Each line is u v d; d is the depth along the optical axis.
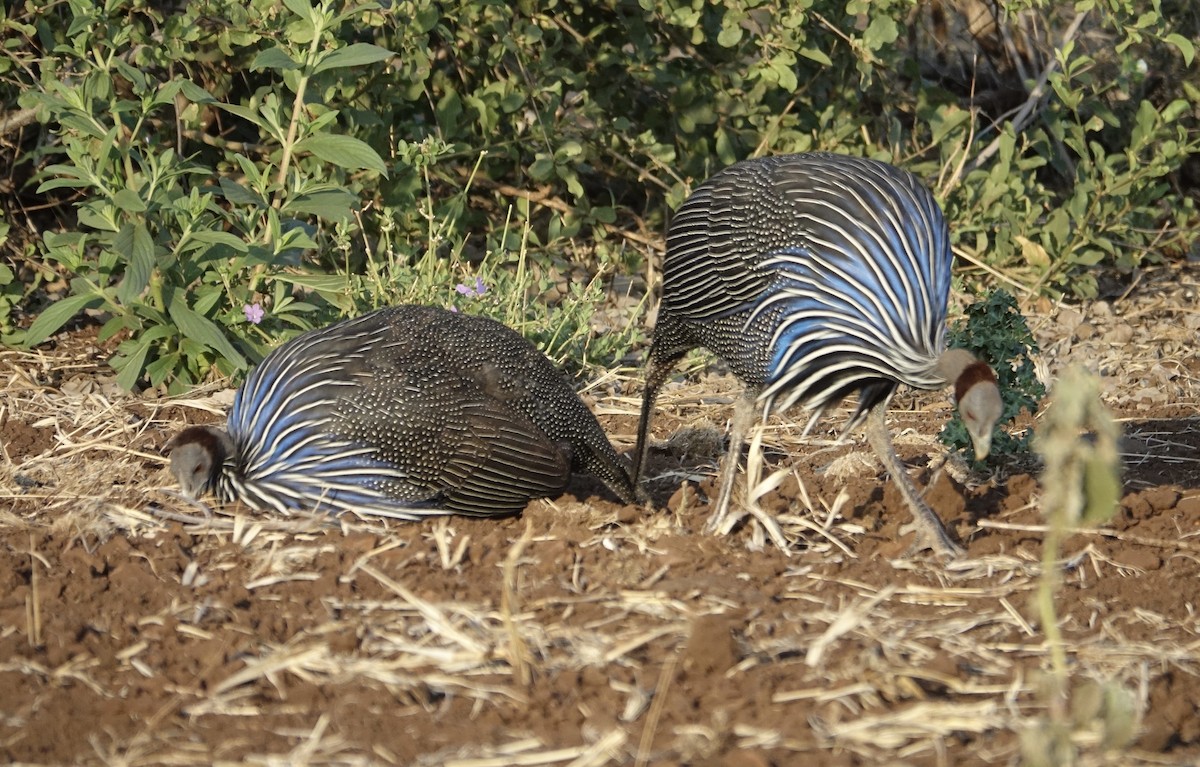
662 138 25.28
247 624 12.37
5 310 20.23
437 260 21.45
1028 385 16.41
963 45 28.25
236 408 15.28
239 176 22.77
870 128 26.38
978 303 16.45
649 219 25.12
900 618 12.62
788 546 14.32
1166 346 22.17
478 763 10.20
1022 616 12.75
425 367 14.88
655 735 10.54
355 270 22.23
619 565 13.60
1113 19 23.08
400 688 11.30
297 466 14.56
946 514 15.13
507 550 13.98
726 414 19.28
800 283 14.00
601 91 24.50
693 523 14.98
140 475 16.16
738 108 24.06
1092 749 10.40
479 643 11.94
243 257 18.27
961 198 24.67
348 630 12.23
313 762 10.20
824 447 17.91
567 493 16.09
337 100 21.80
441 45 24.02
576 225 23.45
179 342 18.84
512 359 15.42
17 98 21.23
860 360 13.66
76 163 17.92
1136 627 12.60
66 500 15.33
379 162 18.64
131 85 22.02
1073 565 13.84
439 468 14.55
